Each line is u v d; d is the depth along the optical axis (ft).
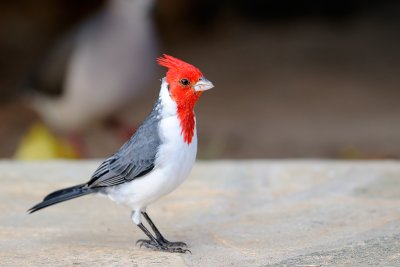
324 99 64.59
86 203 29.63
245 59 75.92
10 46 73.87
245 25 85.30
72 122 48.96
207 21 82.74
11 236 25.61
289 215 27.37
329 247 23.53
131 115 61.11
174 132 23.35
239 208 28.55
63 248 24.30
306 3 87.30
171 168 23.39
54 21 77.61
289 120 59.16
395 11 88.58
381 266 21.56
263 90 67.46
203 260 22.88
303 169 33.42
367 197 29.07
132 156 23.58
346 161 35.04
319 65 73.97
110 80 46.26
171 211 28.50
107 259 23.11
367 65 73.61
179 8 80.74
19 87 50.65
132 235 25.85
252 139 54.60
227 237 25.21
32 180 32.48
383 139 52.47
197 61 75.15
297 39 81.51
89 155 51.19
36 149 40.16
